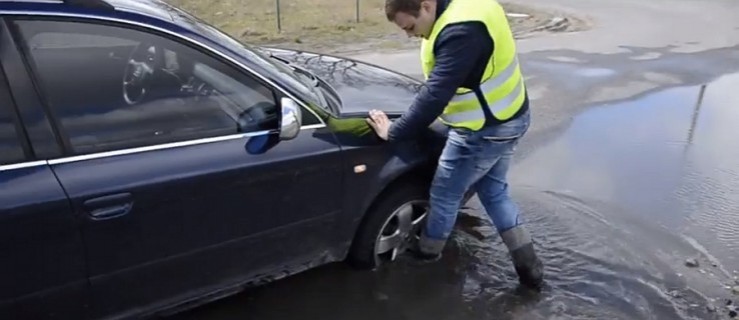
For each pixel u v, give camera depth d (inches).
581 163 202.2
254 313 127.9
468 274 142.2
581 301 133.1
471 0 111.8
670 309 130.0
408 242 144.3
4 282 91.7
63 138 94.0
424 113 113.6
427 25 112.4
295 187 116.2
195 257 109.4
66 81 94.9
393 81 151.8
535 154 209.0
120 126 99.3
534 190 182.1
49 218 91.5
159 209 101.4
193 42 106.2
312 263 128.4
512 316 128.6
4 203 88.1
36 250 92.4
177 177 101.5
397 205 137.5
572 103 265.3
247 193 110.2
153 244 103.3
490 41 111.1
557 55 365.1
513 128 122.8
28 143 91.2
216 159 105.8
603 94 279.9
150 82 102.4
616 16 567.2
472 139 122.3
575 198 177.5
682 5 648.4
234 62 110.2
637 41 422.0
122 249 100.3
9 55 89.7
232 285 117.9
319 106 120.8
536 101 267.0
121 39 99.3
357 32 448.5
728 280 140.0
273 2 582.9
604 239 155.8
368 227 134.7
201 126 106.6
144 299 107.2
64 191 92.2
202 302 116.5
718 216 168.2
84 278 98.6
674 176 193.2
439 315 129.0
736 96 280.8
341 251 131.9
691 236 158.2
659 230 160.7
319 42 410.6
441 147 135.5
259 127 111.9
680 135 229.0
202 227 107.7
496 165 131.1
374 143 125.6
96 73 97.4
